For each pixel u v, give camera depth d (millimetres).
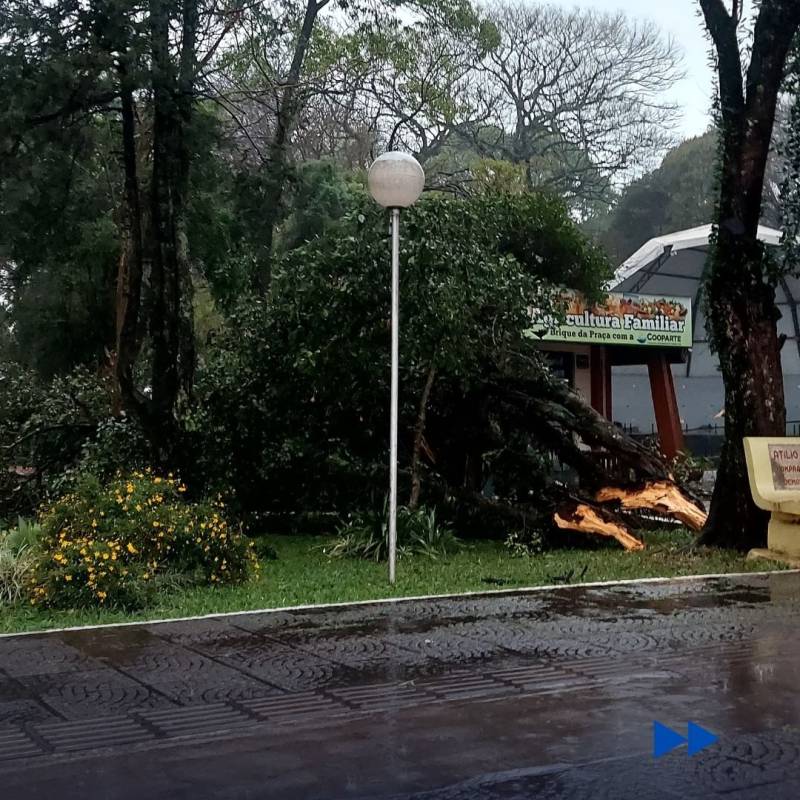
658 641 7383
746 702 5809
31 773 4723
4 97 12492
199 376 14211
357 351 12719
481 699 5902
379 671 6562
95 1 12242
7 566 9352
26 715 5656
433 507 13742
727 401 12430
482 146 37875
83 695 6055
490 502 13984
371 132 27562
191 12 13273
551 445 14586
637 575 10648
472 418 14531
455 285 12195
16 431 15617
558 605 8859
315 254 12969
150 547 9898
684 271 25359
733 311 12234
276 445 14500
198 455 13758
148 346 15094
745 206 12125
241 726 5430
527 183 31125
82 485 10734
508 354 13953
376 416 14227
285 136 17281
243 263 14930
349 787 4531
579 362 23828
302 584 10156
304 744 5121
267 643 7426
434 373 13352
